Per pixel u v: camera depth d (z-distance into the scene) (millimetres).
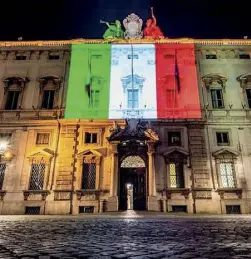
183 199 24266
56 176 25297
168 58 29531
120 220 12320
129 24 31500
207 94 28047
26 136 26750
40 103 27984
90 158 25625
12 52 30438
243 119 26734
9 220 12805
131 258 3420
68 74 29203
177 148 25625
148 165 24938
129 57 29703
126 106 27734
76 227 8547
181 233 6605
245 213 23781
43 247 4363
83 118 26969
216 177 24859
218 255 3617
